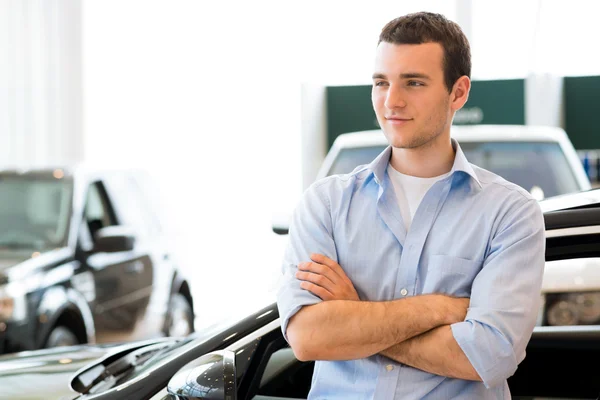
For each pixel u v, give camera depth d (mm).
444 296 2596
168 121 12461
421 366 2566
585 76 11070
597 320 3518
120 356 3830
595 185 10742
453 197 2668
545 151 7723
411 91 2631
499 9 11438
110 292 7480
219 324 3273
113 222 7840
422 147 2674
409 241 2654
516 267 2578
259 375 3021
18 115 12719
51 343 6707
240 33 12133
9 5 12672
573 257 2996
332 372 2686
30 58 12680
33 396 3436
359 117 10867
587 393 3584
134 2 12492
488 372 2504
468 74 2701
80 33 12609
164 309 8281
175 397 2750
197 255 12336
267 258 12219
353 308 2586
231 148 12273
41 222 7281
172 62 12398
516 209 2625
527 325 2559
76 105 12664
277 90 12039
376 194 2730
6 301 6359
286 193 12156
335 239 2756
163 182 12430
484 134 7902
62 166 7785
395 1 11500
